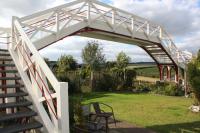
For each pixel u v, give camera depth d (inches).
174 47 735.1
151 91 771.4
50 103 169.6
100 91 794.8
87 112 291.3
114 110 444.8
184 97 658.8
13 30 239.1
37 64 184.2
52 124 167.9
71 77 736.3
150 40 614.9
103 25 450.3
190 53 784.3
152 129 315.6
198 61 429.1
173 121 363.3
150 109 458.9
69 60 1008.9
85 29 416.5
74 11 374.3
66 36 366.0
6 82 240.5
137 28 554.9
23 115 171.3
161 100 589.9
